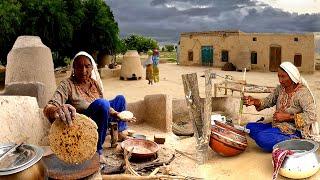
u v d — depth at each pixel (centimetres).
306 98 462
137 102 638
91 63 458
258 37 2458
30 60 631
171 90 1502
